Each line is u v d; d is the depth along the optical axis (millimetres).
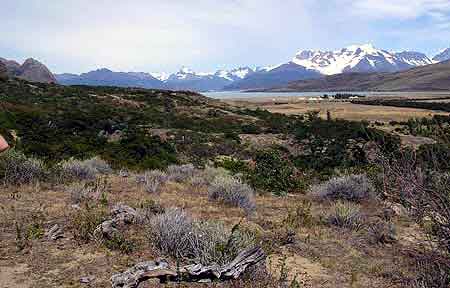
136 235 6961
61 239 6680
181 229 6449
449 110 96750
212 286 5270
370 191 11164
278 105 129750
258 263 5805
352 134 22922
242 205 9953
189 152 27828
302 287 5574
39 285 5125
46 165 12750
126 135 28438
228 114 65125
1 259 5805
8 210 8281
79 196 9445
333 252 7148
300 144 28812
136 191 11266
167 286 5180
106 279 5348
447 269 5445
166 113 57406
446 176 5176
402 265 6559
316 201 11672
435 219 5367
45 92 55781
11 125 20859
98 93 65000
